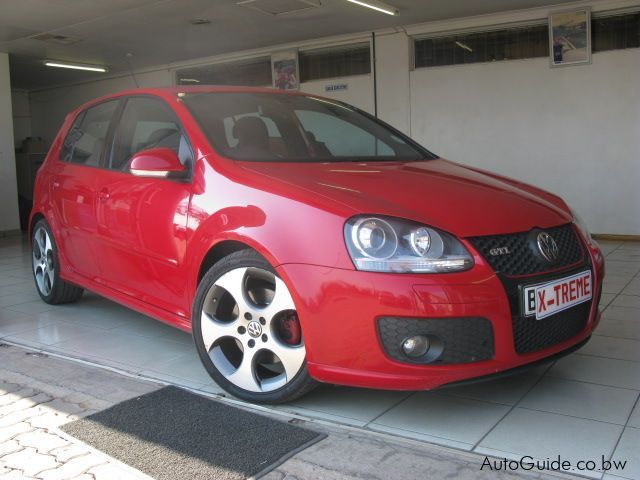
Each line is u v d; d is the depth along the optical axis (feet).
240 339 8.86
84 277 13.21
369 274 7.47
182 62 37.76
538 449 7.41
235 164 9.47
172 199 10.00
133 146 11.80
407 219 7.70
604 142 25.79
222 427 8.11
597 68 25.49
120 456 7.40
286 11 26.18
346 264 7.59
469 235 7.72
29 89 48.32
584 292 8.70
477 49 28.19
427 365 7.45
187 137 10.30
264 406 8.78
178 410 8.68
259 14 26.71
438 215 7.90
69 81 44.91
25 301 15.74
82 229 12.67
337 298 7.62
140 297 11.23
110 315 14.17
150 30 29.22
